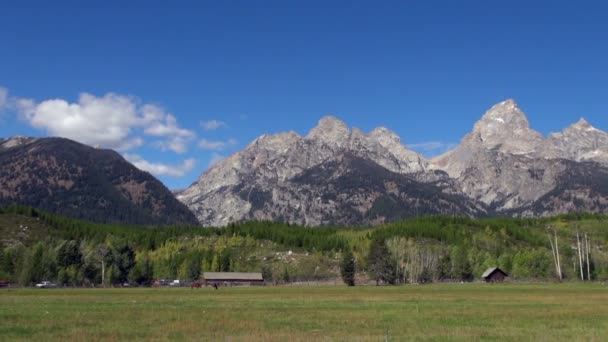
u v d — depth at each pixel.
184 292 152.88
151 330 55.97
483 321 65.12
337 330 56.62
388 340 48.41
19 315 72.06
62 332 54.66
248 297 121.50
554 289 152.00
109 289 181.25
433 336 51.62
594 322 63.59
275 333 53.84
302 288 185.75
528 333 53.59
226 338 49.84
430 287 183.62
